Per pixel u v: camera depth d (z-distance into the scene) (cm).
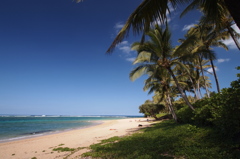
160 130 1329
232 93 555
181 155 589
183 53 1404
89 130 2628
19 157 937
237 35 1767
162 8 419
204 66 2806
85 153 786
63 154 890
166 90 2205
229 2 307
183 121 1631
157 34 1379
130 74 1573
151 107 4503
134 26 446
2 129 3091
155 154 629
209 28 1806
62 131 2741
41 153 993
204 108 965
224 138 669
